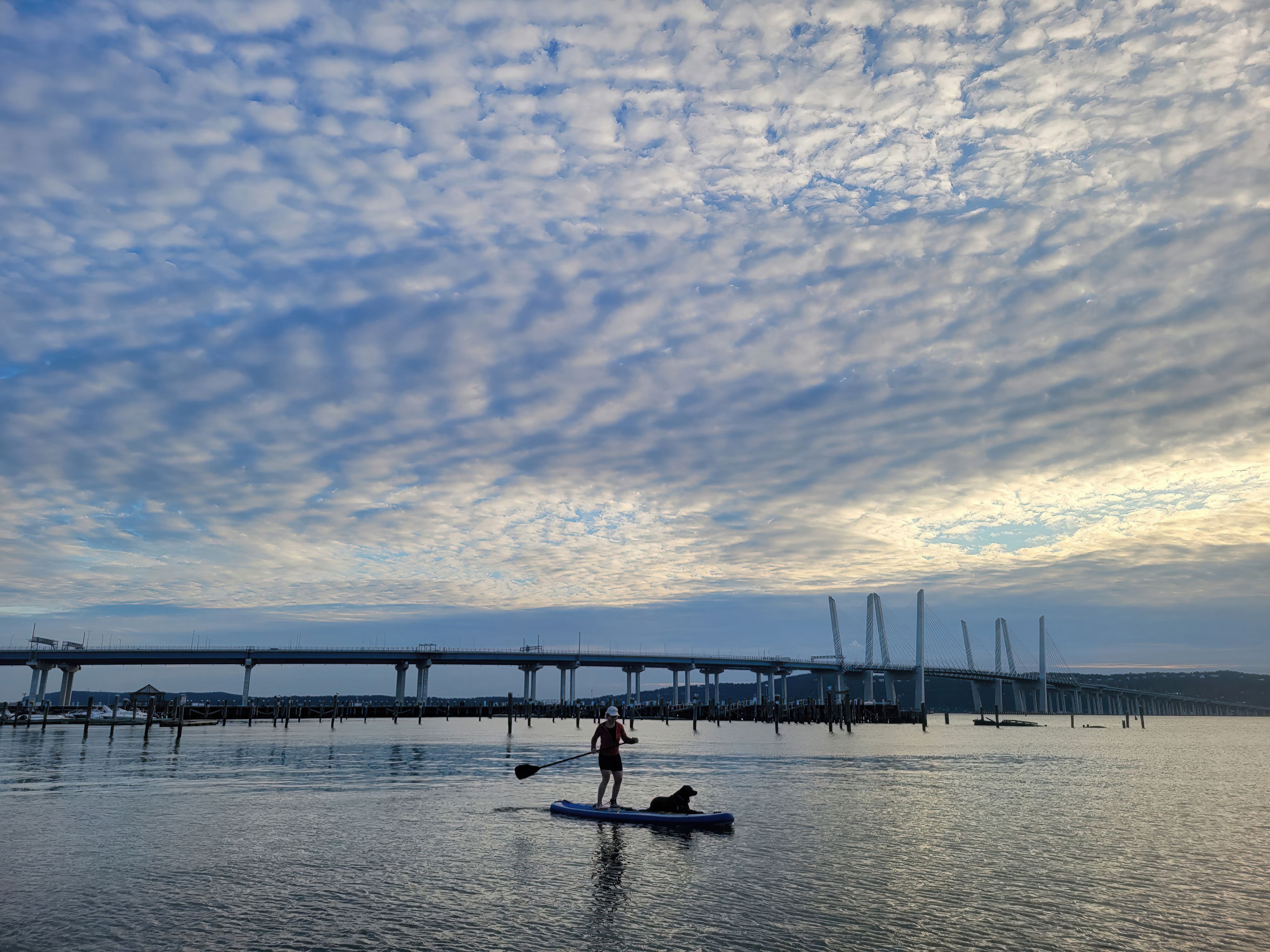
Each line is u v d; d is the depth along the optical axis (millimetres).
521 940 12953
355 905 14969
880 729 136125
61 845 20672
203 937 13023
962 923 14242
